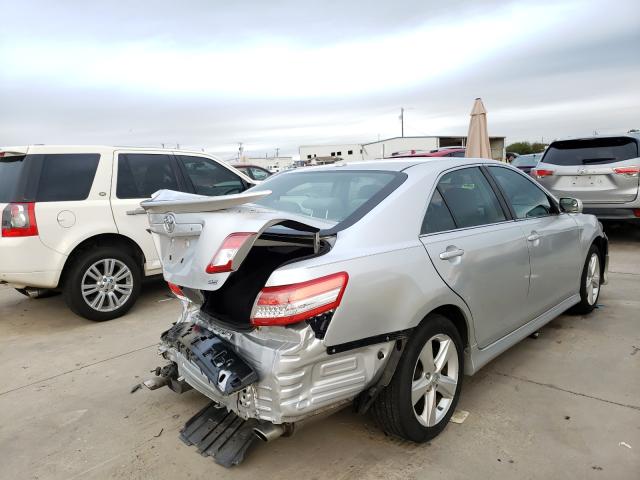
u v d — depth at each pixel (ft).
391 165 10.56
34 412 10.86
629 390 10.89
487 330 10.43
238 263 7.06
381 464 8.61
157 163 19.22
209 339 8.21
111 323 16.81
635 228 32.42
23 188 15.66
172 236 8.09
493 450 8.88
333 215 9.30
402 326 8.19
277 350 7.26
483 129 37.70
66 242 16.12
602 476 8.08
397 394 8.41
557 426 9.58
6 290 21.81
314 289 7.22
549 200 13.94
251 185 22.77
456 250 9.45
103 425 10.25
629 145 25.53
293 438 9.46
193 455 9.08
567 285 13.99
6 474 8.74
